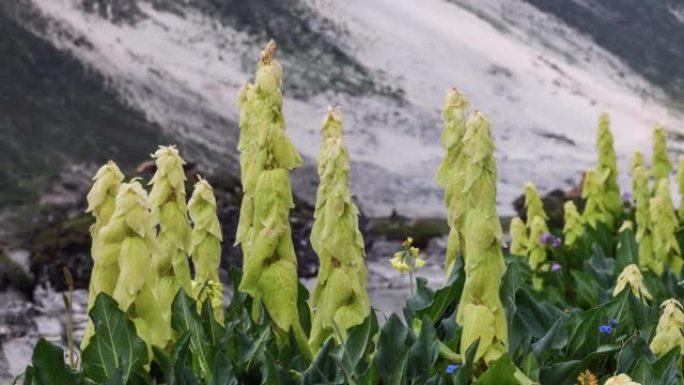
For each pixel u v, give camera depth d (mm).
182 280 4387
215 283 4602
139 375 3816
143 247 3805
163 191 4352
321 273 4188
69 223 12461
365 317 4145
